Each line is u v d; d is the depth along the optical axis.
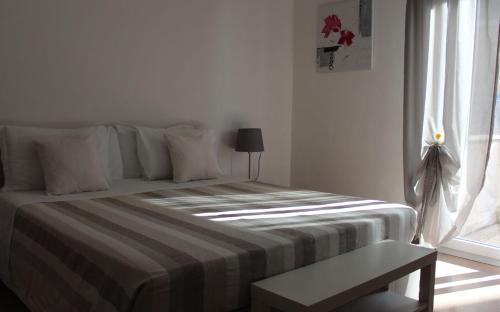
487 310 2.53
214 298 1.56
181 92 3.74
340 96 4.15
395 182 3.77
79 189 2.73
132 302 1.37
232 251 1.66
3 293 2.57
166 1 3.58
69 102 3.13
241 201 2.65
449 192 3.31
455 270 3.18
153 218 2.14
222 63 3.99
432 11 3.38
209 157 3.46
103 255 1.58
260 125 4.34
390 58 3.74
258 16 4.22
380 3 3.79
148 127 3.46
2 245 2.41
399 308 2.05
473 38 3.20
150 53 3.52
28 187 2.75
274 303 1.58
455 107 3.26
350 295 1.64
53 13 3.01
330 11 4.16
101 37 3.25
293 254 1.84
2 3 2.80
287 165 4.64
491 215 3.29
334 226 2.11
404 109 3.49
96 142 3.01
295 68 4.54
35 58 2.96
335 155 4.22
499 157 3.21
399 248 2.19
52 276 1.85
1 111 2.86
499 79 3.14
